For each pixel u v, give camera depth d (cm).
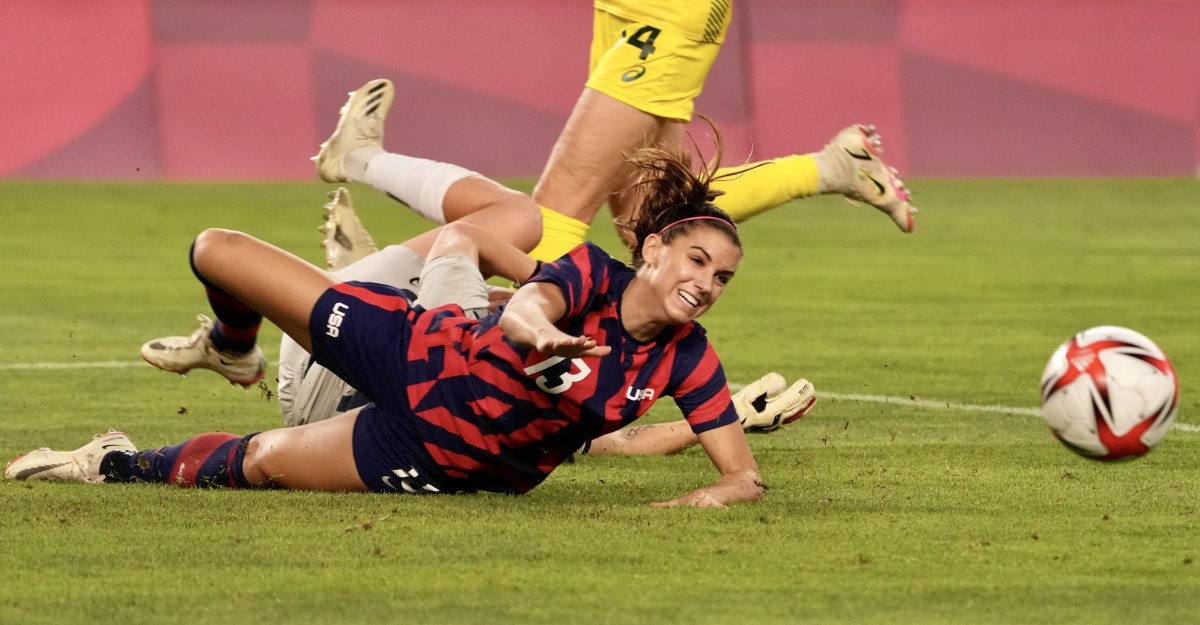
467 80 5944
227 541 1262
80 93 5662
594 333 1405
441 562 1193
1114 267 4191
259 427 2000
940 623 1041
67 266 3894
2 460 1719
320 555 1213
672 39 2205
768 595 1105
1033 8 6562
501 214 1788
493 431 1441
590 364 1409
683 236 1377
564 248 2205
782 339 2967
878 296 3622
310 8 5881
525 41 6034
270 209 5038
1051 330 3097
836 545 1269
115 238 4397
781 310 3388
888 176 2477
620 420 1440
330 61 5894
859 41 6312
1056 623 1045
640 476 1669
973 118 6456
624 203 2273
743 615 1054
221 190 5441
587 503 1462
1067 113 6575
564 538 1280
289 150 5856
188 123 5762
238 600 1083
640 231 1416
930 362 2683
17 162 5578
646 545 1258
